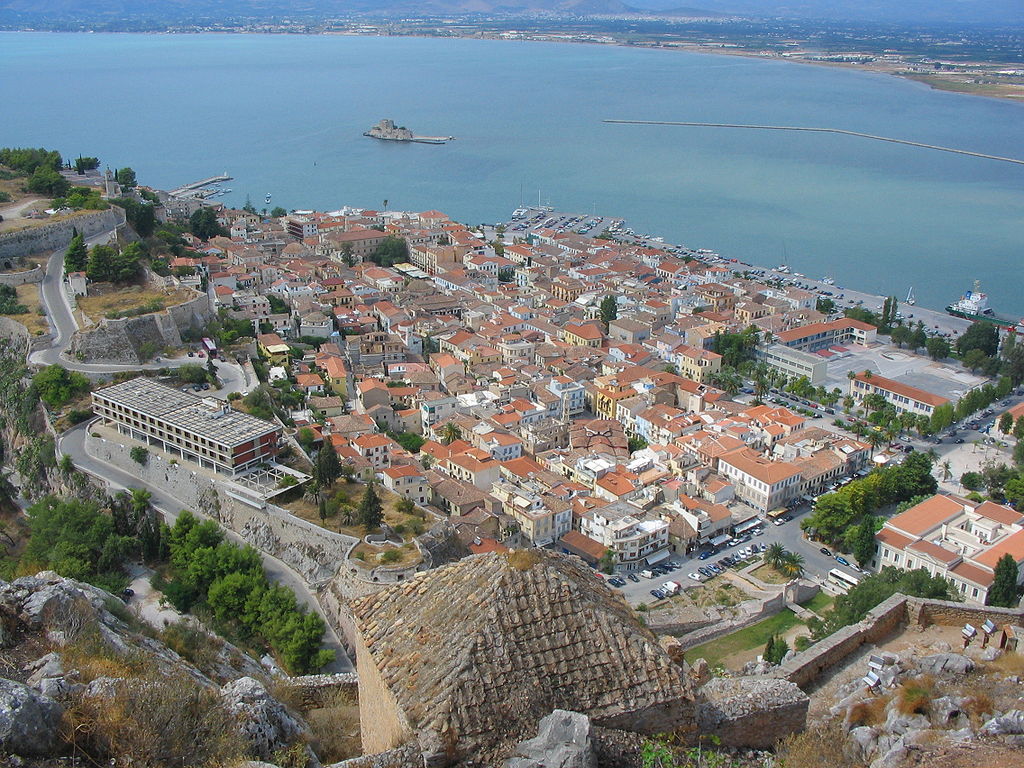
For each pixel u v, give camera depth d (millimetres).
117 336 198875
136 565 134875
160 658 57219
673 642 44375
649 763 38562
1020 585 146250
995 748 49406
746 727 44281
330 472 148625
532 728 37656
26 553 134750
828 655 70250
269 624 114250
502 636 40000
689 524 175875
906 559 157250
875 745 52625
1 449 186500
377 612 46031
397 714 39000
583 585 44156
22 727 40562
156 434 164875
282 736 51031
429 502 174500
